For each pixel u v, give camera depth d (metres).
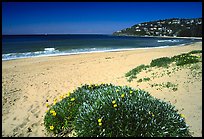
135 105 4.16
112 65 15.70
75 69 14.70
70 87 9.39
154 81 8.19
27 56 24.73
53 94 8.23
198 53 14.24
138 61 17.28
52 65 17.25
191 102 5.63
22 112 6.25
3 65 17.56
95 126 3.90
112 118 3.92
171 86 7.20
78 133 4.04
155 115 3.97
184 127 4.01
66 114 4.73
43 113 6.07
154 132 3.68
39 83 10.46
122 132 3.72
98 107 4.23
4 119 5.77
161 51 29.64
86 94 5.47
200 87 6.62
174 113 4.24
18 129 5.11
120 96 4.48
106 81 10.10
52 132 4.69
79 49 36.34
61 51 32.03
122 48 39.41
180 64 10.00
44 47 40.91
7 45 46.25
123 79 9.89
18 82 10.86
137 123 3.78
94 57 22.75
